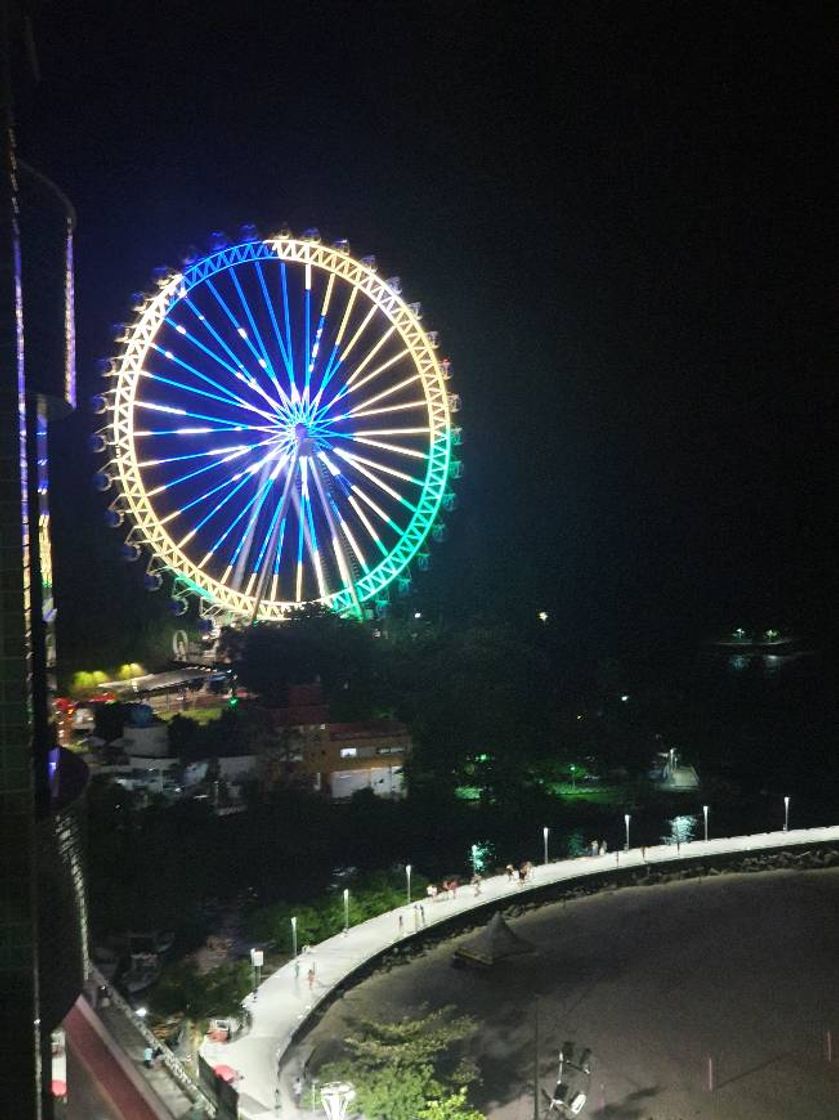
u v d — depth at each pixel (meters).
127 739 117.44
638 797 123.38
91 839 87.25
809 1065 57.84
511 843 106.62
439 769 118.62
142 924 78.38
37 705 28.47
